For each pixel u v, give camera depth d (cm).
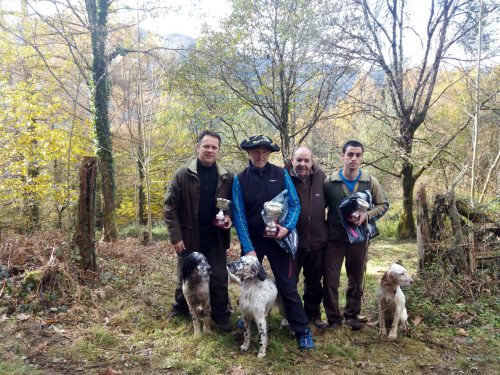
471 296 464
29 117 1002
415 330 390
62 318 380
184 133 1388
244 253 348
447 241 504
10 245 493
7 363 301
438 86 1397
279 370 316
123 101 1032
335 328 387
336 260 386
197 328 365
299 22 1012
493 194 939
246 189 354
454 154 1069
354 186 379
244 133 1255
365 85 1284
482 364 335
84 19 1099
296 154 370
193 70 1094
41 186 1028
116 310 414
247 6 1009
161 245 813
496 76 1052
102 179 1056
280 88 1125
